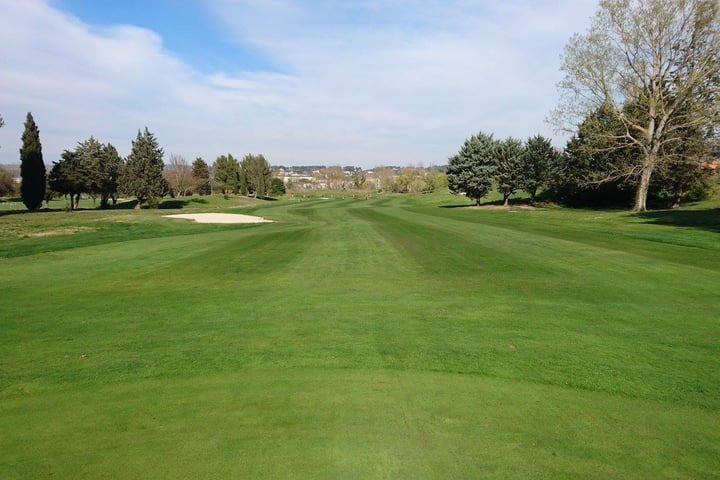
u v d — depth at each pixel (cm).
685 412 407
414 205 5344
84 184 4972
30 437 371
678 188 3156
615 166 3166
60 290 930
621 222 2214
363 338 612
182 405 427
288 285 960
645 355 540
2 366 525
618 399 432
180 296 872
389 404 425
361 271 1102
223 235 2042
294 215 3647
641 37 2780
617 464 328
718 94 2606
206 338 619
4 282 1012
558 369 503
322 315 725
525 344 582
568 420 393
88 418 403
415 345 582
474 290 886
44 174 4816
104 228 2334
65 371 510
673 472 319
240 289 929
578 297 819
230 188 8669
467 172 4347
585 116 3100
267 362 532
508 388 457
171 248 1587
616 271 1043
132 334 639
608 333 620
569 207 3884
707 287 880
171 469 323
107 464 331
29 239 1844
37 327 675
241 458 336
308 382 476
